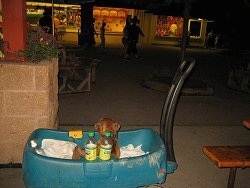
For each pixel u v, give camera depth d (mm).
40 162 2664
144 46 22875
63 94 7199
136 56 14602
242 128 5465
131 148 3416
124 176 2781
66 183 2699
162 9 12148
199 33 25938
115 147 3070
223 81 10359
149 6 12617
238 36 22875
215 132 5172
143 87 8461
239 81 8797
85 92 7523
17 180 3273
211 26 25422
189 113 6293
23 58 3520
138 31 14203
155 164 2875
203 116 6152
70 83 8336
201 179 3609
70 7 24000
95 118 5547
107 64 12398
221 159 2879
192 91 7852
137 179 2838
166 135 3441
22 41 3477
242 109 6871
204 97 7801
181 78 3309
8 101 3342
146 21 24188
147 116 5863
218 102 7375
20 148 3500
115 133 3139
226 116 6246
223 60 16688
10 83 3299
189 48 23891
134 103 6758
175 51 19969
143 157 2822
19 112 3393
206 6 10539
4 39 3449
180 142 4648
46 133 3330
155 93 7805
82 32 17500
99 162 2686
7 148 3479
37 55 3531
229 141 4801
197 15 10859
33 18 17062
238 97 8047
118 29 25594
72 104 6398
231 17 15438
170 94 3387
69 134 3277
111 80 9203
